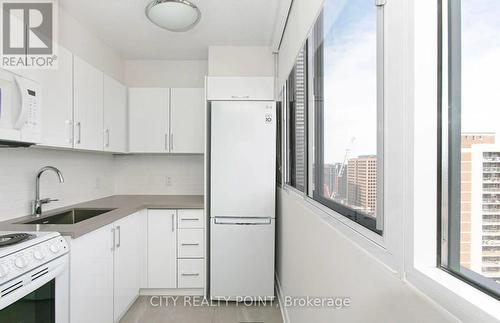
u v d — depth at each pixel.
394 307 0.65
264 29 2.61
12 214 1.91
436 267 0.58
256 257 2.55
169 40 2.83
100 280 1.89
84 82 2.22
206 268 2.60
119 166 3.30
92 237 1.79
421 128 0.60
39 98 1.63
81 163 2.66
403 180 0.63
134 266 2.43
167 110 3.01
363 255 0.81
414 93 0.60
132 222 2.38
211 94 2.70
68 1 2.15
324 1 1.27
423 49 0.60
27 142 1.55
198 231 2.62
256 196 2.54
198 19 2.26
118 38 2.78
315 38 1.49
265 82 2.71
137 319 2.27
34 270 1.28
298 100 1.90
